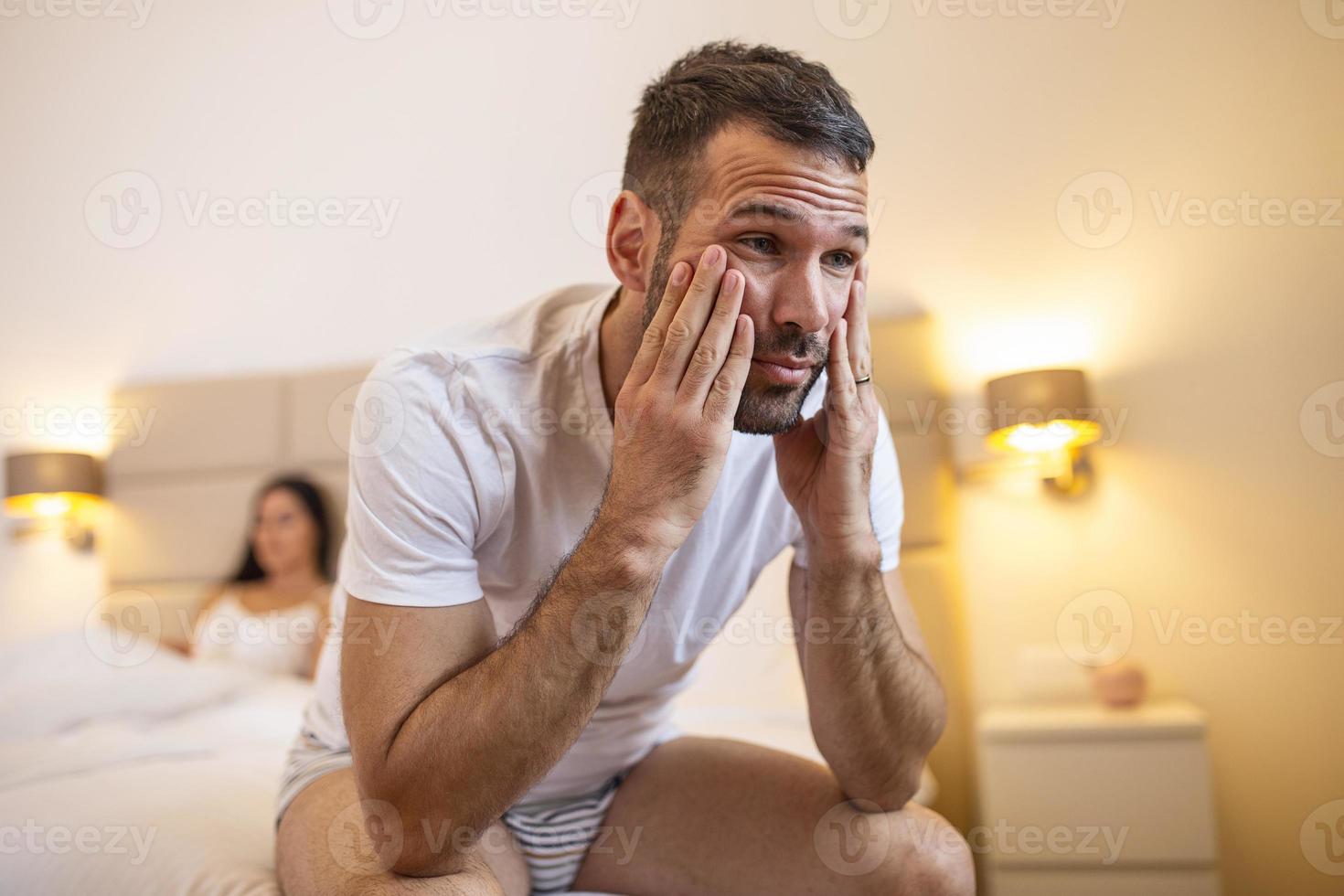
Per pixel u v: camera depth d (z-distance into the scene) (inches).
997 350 91.8
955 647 87.8
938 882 40.3
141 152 109.6
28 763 62.8
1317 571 85.0
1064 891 75.9
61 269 110.1
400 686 34.2
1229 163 89.7
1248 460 87.0
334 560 100.6
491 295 99.9
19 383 109.3
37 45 112.8
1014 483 90.6
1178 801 74.8
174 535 104.5
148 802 50.4
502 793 33.0
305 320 104.8
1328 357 86.4
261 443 104.1
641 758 47.4
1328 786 82.7
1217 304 88.7
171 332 107.7
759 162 34.4
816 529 39.2
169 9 110.3
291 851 37.2
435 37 103.2
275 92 107.0
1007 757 77.7
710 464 34.1
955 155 93.4
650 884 42.9
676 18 97.4
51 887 44.3
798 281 34.7
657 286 37.5
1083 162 91.7
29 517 107.3
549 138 99.5
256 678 87.8
